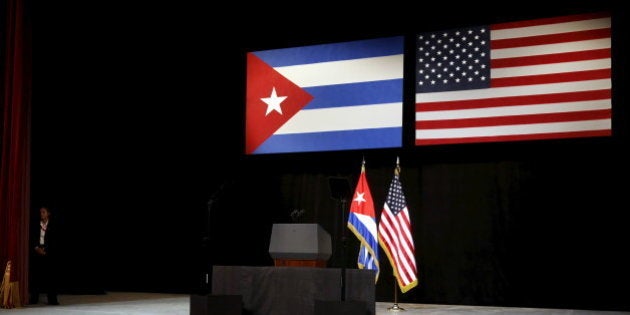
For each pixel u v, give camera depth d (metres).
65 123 10.50
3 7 9.27
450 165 9.73
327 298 5.83
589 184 8.94
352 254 10.17
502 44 9.22
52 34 9.95
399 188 8.72
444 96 9.43
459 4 9.52
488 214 9.43
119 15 10.70
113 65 11.14
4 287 8.41
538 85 8.97
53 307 8.45
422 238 9.75
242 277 6.22
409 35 9.79
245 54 10.83
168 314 7.51
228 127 10.98
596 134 8.64
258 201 10.83
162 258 11.37
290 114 10.41
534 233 9.16
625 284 8.62
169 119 11.30
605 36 8.73
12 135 9.04
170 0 10.62
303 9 10.33
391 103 9.80
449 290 9.52
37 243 9.15
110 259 11.64
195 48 11.02
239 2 10.52
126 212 11.64
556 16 9.00
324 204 10.42
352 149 9.95
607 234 8.78
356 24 10.13
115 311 7.88
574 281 8.89
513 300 9.16
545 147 9.19
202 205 11.13
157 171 11.43
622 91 8.62
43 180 10.19
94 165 11.23
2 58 9.24
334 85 10.18
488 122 9.16
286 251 6.20
